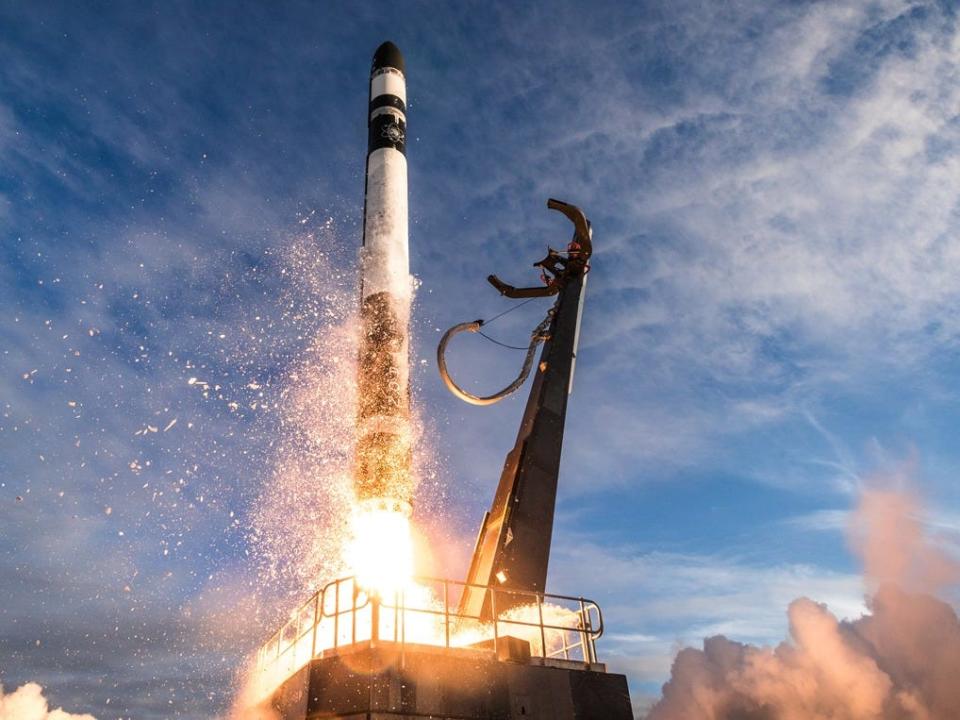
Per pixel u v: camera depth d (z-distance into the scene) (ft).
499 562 52.47
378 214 66.85
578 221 66.74
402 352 60.44
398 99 73.56
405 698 37.70
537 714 41.24
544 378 60.85
